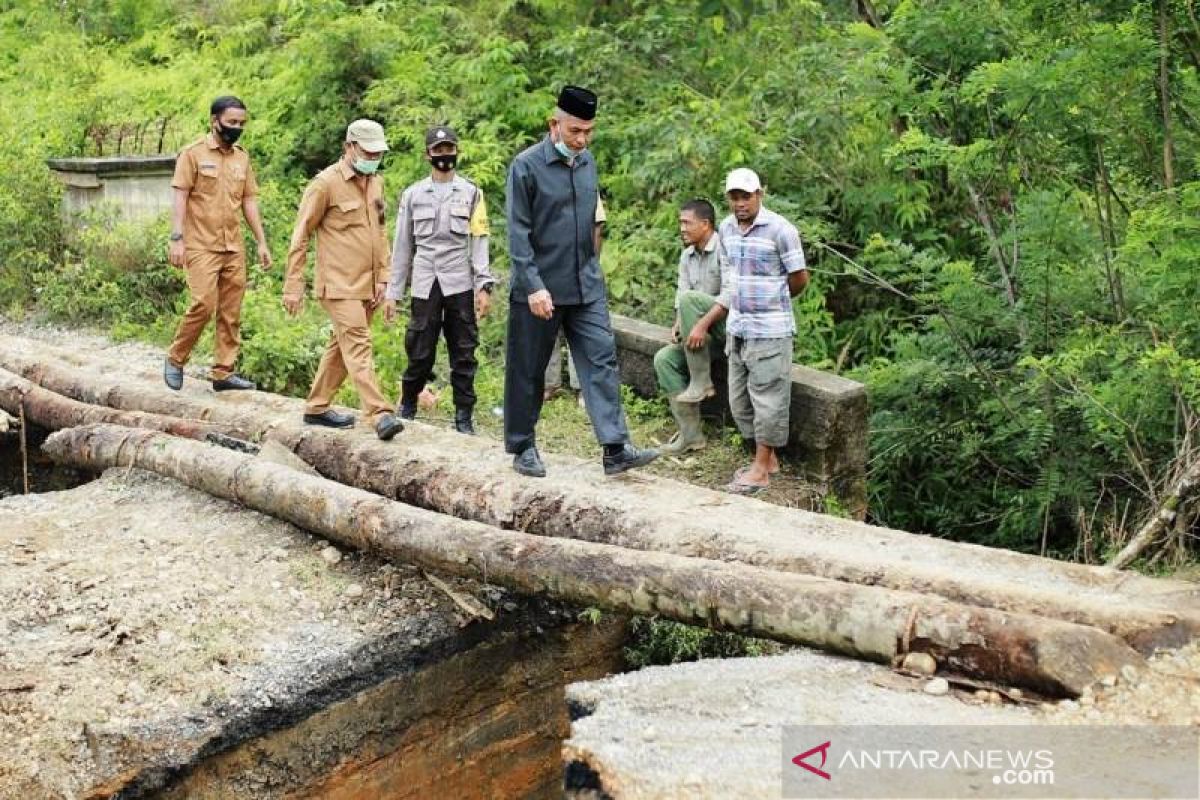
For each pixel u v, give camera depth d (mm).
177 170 7797
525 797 6184
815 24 12180
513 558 5379
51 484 8734
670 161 10461
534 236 6055
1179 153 7770
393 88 12469
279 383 9078
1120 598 4801
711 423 8133
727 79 12086
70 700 4891
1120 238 8125
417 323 7410
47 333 10633
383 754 5457
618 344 8812
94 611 5535
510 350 6176
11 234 11641
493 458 6824
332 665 5215
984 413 8531
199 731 4816
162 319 10539
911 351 8875
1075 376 7508
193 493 6836
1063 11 7809
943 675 4301
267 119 13203
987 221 8859
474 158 11727
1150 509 7121
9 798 4547
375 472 6652
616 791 3584
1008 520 8312
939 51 8898
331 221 6965
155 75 15016
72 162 11445
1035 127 8062
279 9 14438
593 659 6324
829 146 10586
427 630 5520
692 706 4090
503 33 13086
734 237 6871
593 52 12141
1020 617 4266
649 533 5617
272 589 5777
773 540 5418
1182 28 7395
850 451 7438
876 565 5004
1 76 16453
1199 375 6227
